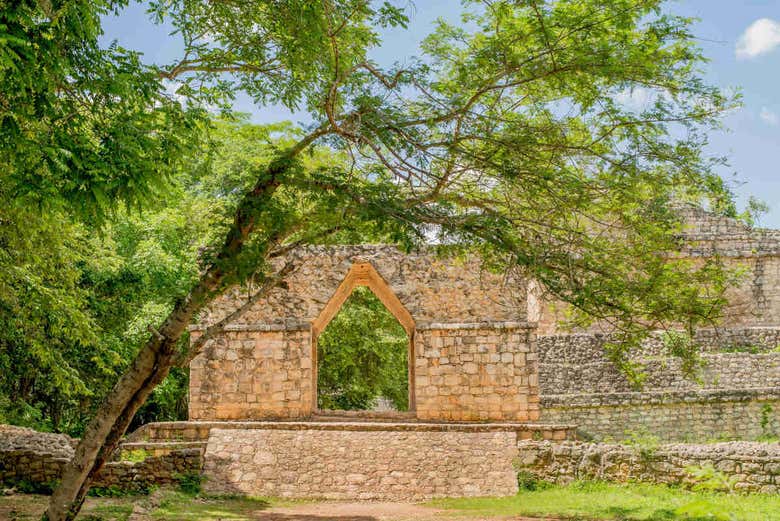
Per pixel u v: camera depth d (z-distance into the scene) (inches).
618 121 462.0
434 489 655.1
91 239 909.2
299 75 518.0
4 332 783.1
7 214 568.1
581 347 1077.1
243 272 407.5
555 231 489.4
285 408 864.3
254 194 435.8
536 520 524.4
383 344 1299.2
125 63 404.2
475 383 864.3
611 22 443.5
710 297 510.6
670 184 468.1
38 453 616.4
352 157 451.8
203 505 590.9
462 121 449.4
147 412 1185.4
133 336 994.1
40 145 362.3
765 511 511.8
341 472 683.4
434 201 460.1
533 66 446.0
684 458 628.4
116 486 632.4
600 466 661.3
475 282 885.2
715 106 450.3
